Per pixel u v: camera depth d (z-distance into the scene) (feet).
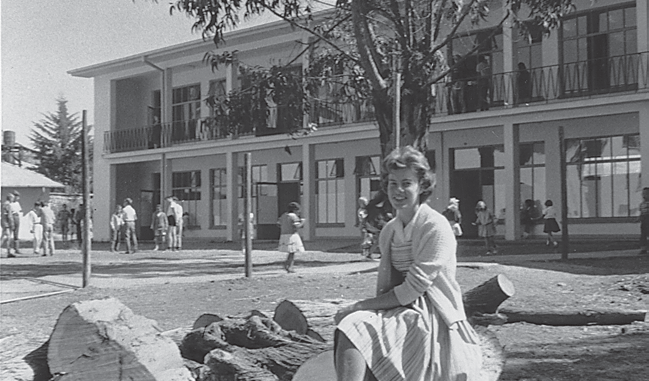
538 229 81.87
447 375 11.62
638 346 23.65
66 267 66.44
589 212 79.30
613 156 77.56
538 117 76.54
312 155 97.71
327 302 22.98
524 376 20.17
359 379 11.10
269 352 17.93
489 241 65.46
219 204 117.29
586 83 78.74
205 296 39.29
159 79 124.26
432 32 51.34
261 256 73.26
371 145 97.71
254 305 35.32
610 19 77.71
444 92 85.20
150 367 14.87
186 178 122.01
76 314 15.15
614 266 48.85
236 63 57.52
